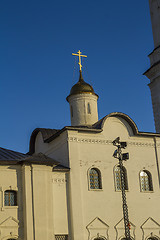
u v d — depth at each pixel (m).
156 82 40.88
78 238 30.72
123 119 36.12
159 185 35.72
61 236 30.59
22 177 30.22
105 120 35.16
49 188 30.69
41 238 29.02
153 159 36.28
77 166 32.75
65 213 31.22
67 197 31.73
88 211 31.97
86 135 34.06
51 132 37.16
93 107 38.62
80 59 41.34
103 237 31.91
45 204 30.00
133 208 33.84
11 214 29.09
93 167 33.47
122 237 32.62
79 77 40.53
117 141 29.36
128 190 34.12
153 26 42.31
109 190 33.41
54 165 31.61
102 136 34.69
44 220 29.56
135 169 35.19
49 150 35.91
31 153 39.06
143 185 35.16
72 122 38.38
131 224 33.25
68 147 32.91
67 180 32.16
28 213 29.25
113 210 33.00
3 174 29.69
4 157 30.73
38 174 30.48
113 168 34.28
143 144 36.31
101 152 34.25
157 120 40.38
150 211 34.47
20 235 28.89
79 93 38.41
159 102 40.31
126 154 29.19
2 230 28.45
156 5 42.19
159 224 34.41
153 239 34.09
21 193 29.89
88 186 32.69
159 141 37.03
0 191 29.23
